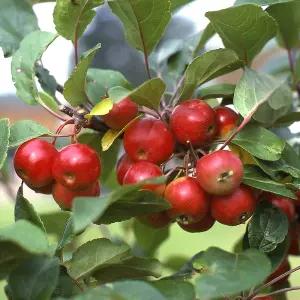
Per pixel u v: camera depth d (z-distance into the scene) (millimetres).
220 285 455
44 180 539
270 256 576
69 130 669
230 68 573
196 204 532
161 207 523
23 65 586
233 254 498
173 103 614
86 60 536
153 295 450
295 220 617
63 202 547
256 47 608
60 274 519
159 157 549
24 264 480
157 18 580
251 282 462
